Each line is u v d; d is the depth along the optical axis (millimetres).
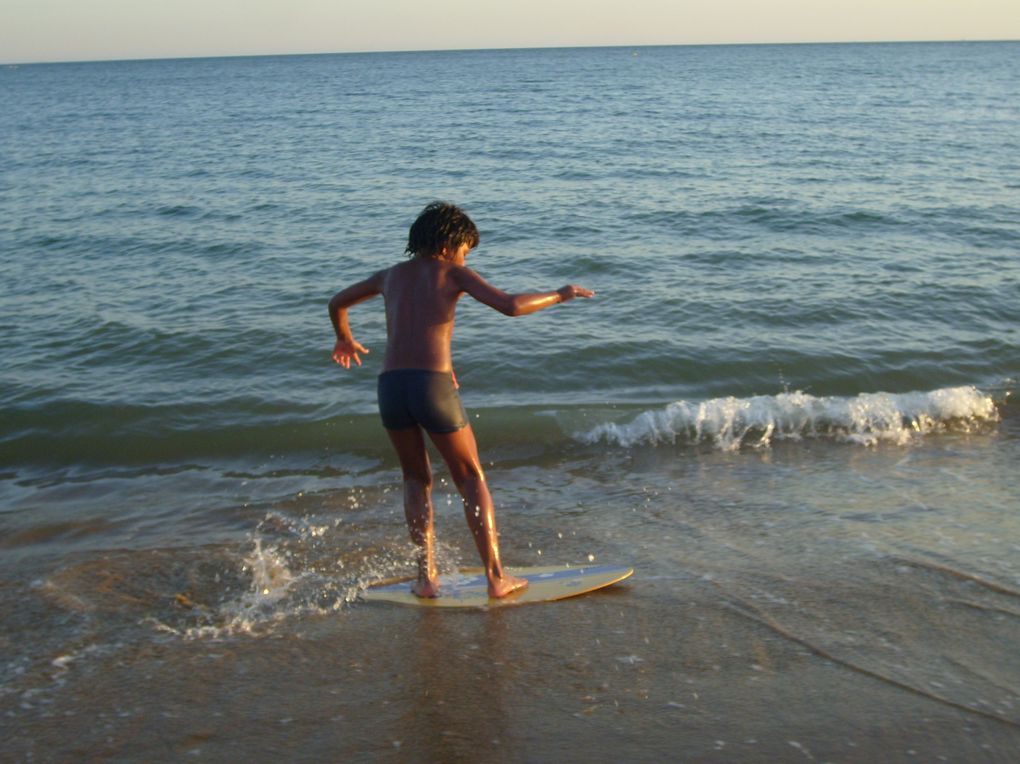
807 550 4465
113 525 5125
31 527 5105
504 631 3633
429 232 3783
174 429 6742
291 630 3693
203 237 14039
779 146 25625
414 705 3076
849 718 2943
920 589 3957
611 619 3725
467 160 23672
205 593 4094
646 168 21516
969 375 7812
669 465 6062
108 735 2912
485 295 3598
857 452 6203
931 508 5043
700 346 8430
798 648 3438
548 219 15148
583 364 8047
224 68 162625
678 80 71562
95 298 10453
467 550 4637
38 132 34531
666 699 3078
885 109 38938
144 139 30812
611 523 5000
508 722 2957
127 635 3662
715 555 4453
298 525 5062
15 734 2920
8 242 13758
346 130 33219
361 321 9438
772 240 13203
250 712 3043
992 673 3236
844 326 9062
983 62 112938
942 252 12180
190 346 8641
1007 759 2719
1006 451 6129
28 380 7730
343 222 15273
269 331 9086
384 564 4445
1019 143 24969
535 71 100938
